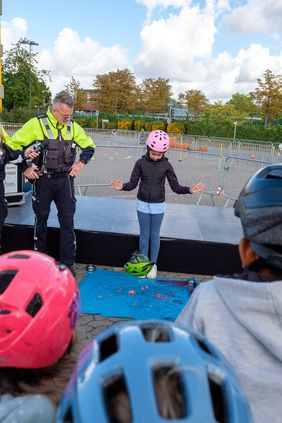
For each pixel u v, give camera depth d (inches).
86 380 26.2
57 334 46.6
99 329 137.5
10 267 49.5
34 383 44.4
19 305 44.4
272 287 38.2
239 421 25.2
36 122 161.6
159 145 168.2
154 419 23.0
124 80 2632.9
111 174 517.3
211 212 241.9
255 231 39.4
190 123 1749.5
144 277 178.4
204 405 24.4
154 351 27.0
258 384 39.1
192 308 46.4
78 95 2743.6
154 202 175.9
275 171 40.4
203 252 186.7
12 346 44.0
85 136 174.9
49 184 167.3
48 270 49.7
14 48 1979.6
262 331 38.8
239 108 2396.7
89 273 181.9
